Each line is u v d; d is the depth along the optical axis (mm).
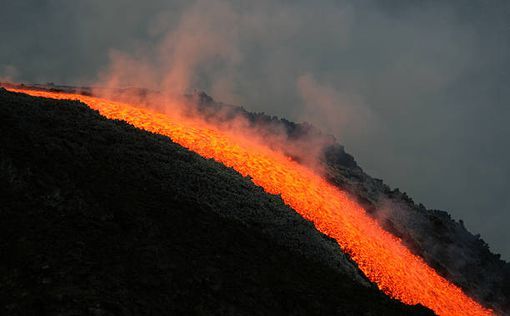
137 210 13773
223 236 15016
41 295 8641
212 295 11125
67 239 10703
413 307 16891
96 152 17734
